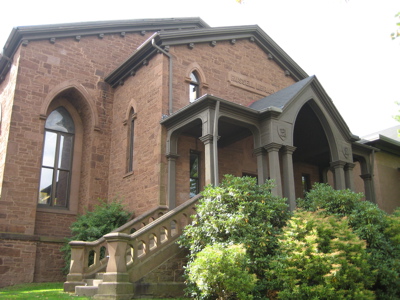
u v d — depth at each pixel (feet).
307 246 28.22
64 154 54.75
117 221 45.47
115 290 27.76
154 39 47.42
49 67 53.06
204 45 52.37
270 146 40.22
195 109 40.40
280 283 27.78
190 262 29.66
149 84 48.85
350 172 48.14
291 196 39.83
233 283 25.59
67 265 45.93
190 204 35.68
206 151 38.14
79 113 57.06
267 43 59.82
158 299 29.60
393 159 69.87
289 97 43.73
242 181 33.88
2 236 44.57
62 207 53.01
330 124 47.42
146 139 47.32
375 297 29.07
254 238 29.81
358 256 28.76
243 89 55.26
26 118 49.78
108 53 59.16
